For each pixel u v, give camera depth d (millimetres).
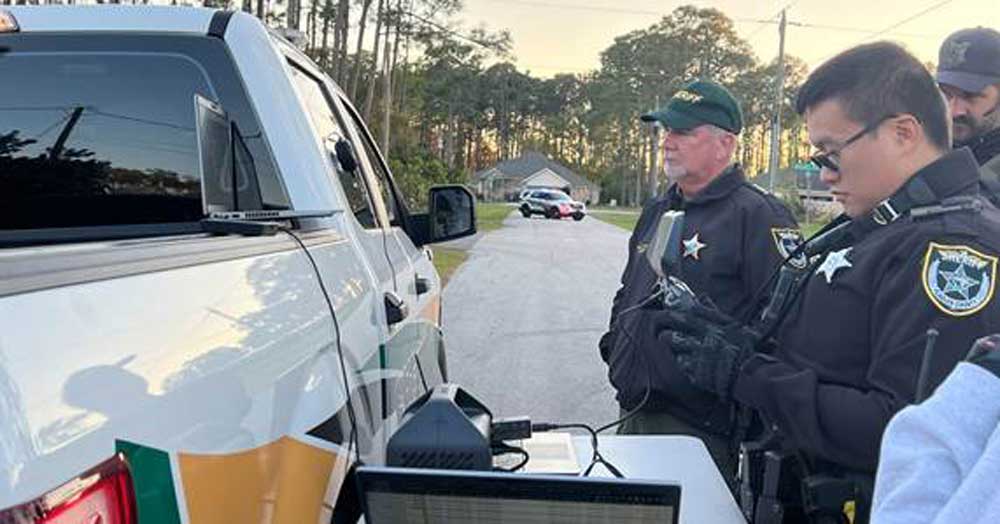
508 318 10125
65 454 889
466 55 57938
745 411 2512
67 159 2656
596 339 8766
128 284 1148
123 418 1008
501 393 6520
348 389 1928
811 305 1855
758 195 2838
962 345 1524
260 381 1426
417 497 1504
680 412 2750
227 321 1364
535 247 22406
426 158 43719
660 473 2078
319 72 3227
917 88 1707
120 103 2613
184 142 2625
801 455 1842
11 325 897
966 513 867
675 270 2584
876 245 1726
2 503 798
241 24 2574
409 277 3131
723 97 2838
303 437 1586
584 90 96938
